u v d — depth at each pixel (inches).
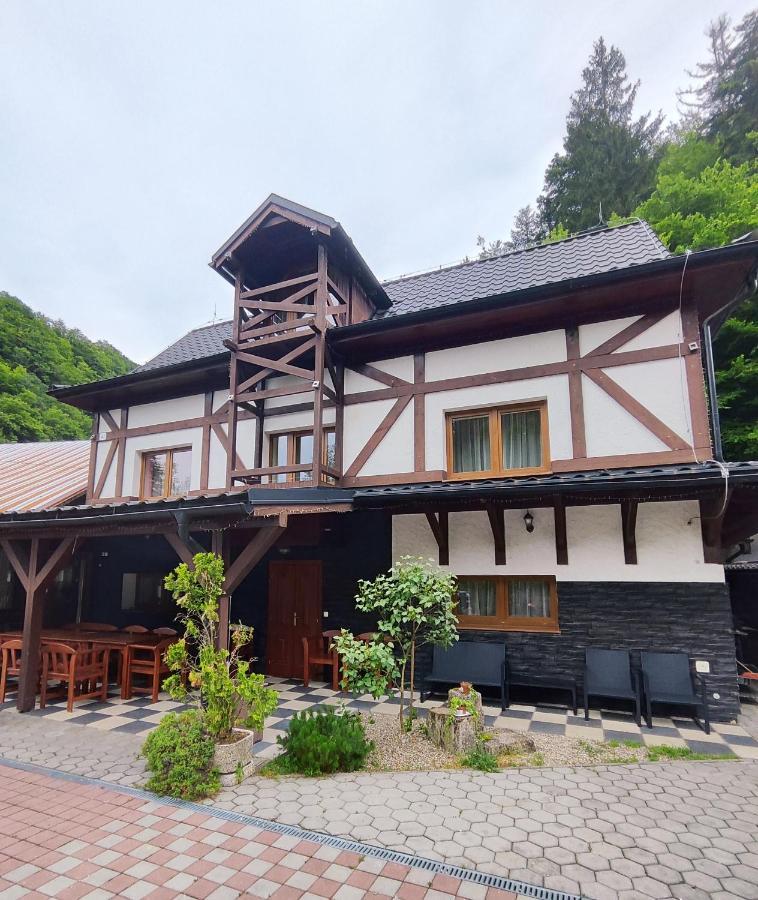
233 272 333.4
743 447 470.6
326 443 324.5
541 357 275.4
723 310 268.5
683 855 123.1
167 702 263.4
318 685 293.7
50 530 252.8
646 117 918.4
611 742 198.7
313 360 325.7
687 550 241.0
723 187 575.2
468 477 285.1
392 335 296.2
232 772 165.2
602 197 793.6
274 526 205.3
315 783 164.4
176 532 219.9
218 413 358.9
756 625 346.0
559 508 254.8
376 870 117.3
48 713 244.8
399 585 214.4
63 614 397.4
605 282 242.4
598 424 258.2
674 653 233.1
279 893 109.2
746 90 766.5
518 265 350.3
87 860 122.0
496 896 107.9
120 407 401.4
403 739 201.0
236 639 200.5
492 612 275.6
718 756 184.5
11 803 151.7
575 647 251.1
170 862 121.1
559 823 137.9
